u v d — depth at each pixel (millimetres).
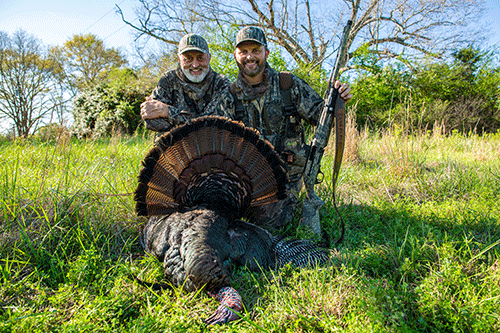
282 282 2920
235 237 3229
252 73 3924
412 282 2975
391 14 24172
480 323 2268
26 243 3248
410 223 4133
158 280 3045
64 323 2369
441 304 2461
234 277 3061
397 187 5719
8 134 8852
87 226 3629
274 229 3943
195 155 3305
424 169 6621
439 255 3117
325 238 3869
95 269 3010
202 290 2746
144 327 2318
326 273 2980
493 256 3203
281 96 4078
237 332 2369
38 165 5355
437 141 10586
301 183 4234
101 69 44750
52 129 5406
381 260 3168
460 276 2715
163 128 4402
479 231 3949
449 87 19297
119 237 3664
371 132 10922
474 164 7367
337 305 2578
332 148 8133
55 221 3562
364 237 3816
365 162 7441
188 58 4395
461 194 5273
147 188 3314
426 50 23359
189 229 2975
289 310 2508
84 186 4250
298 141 4203
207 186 3488
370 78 18359
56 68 24562
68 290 2689
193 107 4695
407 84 18531
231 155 3328
